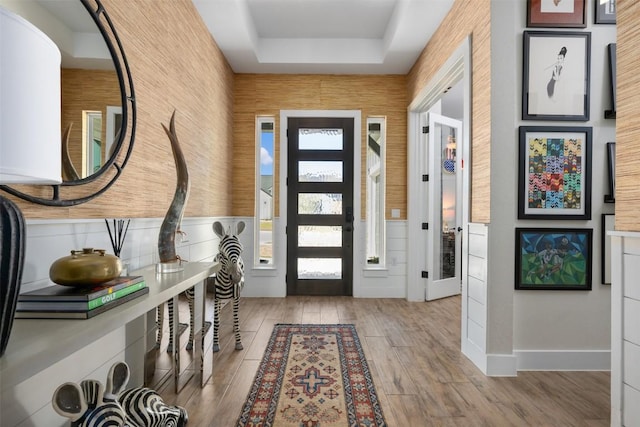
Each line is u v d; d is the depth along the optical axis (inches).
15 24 24.0
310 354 97.0
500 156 87.2
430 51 133.9
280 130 167.0
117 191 67.5
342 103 167.6
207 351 80.7
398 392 76.5
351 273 169.3
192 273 69.2
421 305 153.6
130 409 53.9
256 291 166.9
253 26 140.3
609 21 89.8
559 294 90.0
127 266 64.7
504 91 86.8
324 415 67.1
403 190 168.2
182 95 102.7
